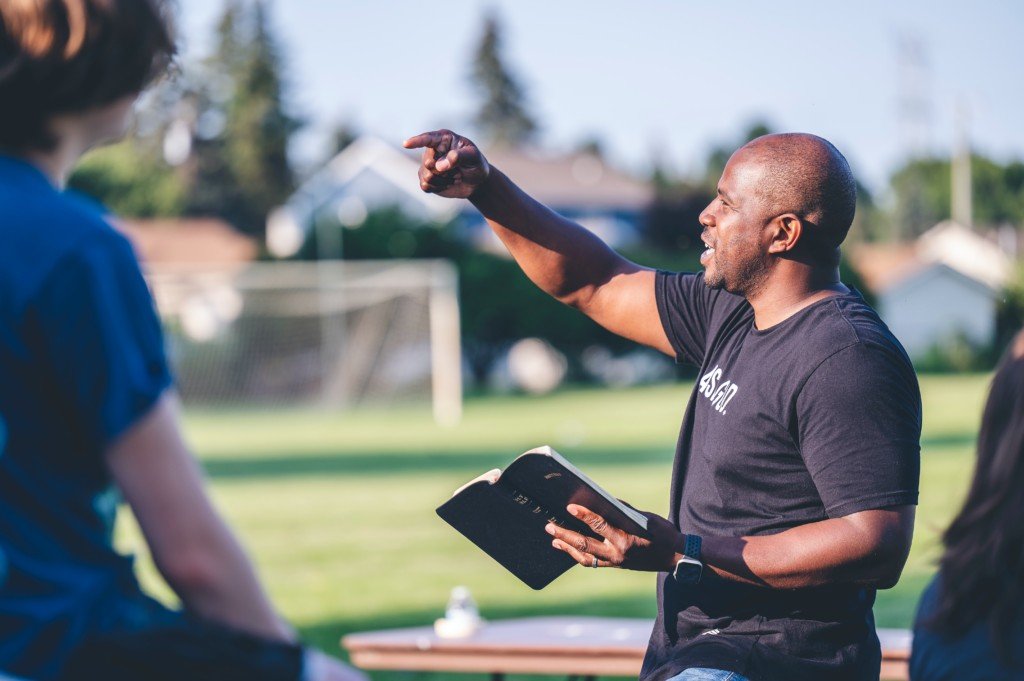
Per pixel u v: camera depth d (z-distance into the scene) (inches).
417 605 381.1
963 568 113.0
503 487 129.3
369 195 2778.1
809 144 137.4
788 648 131.5
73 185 2815.0
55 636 74.8
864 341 127.8
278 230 3063.5
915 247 2701.8
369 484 732.7
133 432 75.2
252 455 941.2
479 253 1787.6
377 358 1605.6
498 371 1804.9
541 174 3014.3
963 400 1274.6
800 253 137.6
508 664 195.3
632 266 165.2
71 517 76.4
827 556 123.2
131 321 75.9
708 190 2116.1
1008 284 1689.2
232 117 3203.7
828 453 126.0
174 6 84.2
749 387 135.0
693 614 136.9
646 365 1870.1
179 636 78.0
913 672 118.9
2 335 72.3
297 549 497.7
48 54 76.6
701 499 138.4
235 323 1633.9
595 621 217.9
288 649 82.2
